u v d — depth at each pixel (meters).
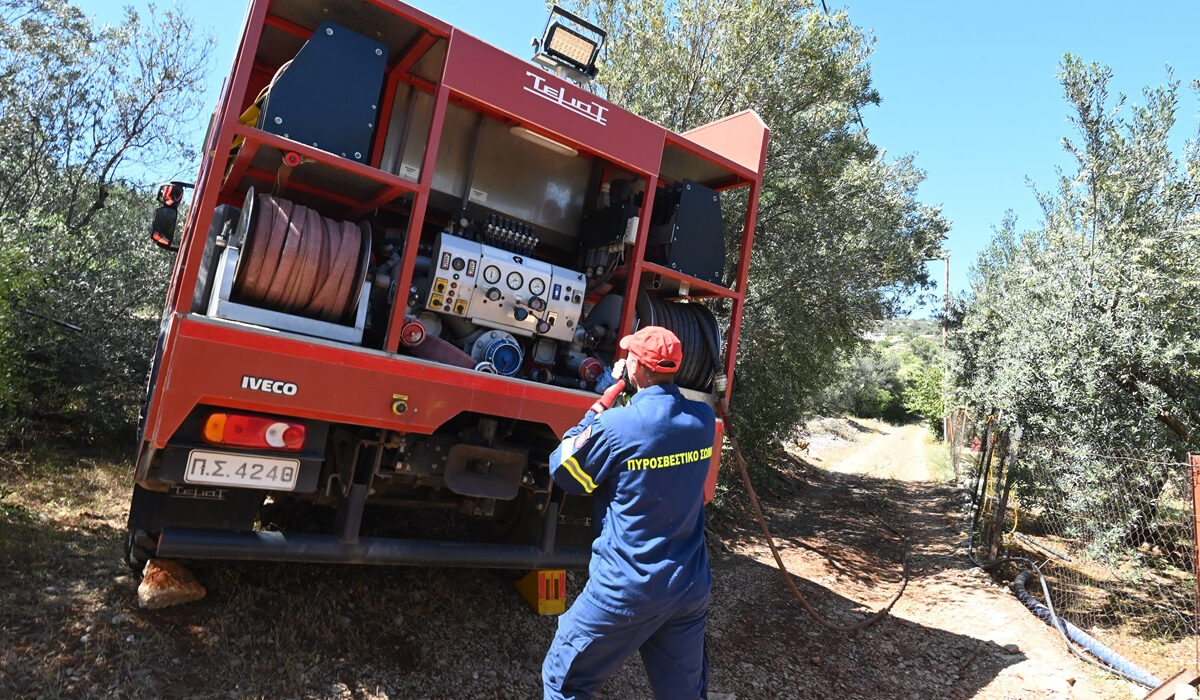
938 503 14.04
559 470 2.74
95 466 5.66
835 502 13.24
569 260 4.92
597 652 2.58
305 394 2.91
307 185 3.76
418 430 3.17
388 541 3.33
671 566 2.56
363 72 3.20
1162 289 6.66
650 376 2.83
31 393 5.80
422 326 3.29
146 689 2.77
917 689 4.55
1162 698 4.12
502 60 3.48
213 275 3.26
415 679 3.38
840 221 9.74
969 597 6.82
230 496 3.09
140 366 6.61
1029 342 7.56
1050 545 9.47
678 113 8.25
